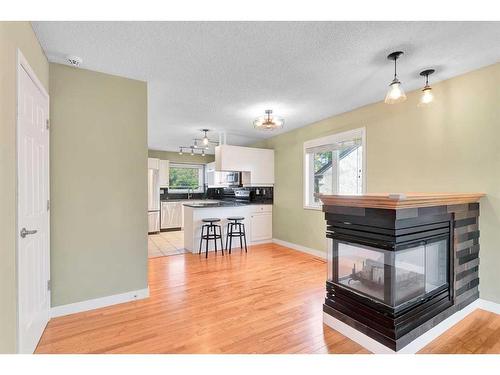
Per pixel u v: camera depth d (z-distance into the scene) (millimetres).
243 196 6684
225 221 5055
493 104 2361
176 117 4113
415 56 2211
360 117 3631
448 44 2021
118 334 2049
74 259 2402
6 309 1339
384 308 1780
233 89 2977
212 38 1948
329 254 2215
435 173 2785
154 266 3869
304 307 2518
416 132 2959
